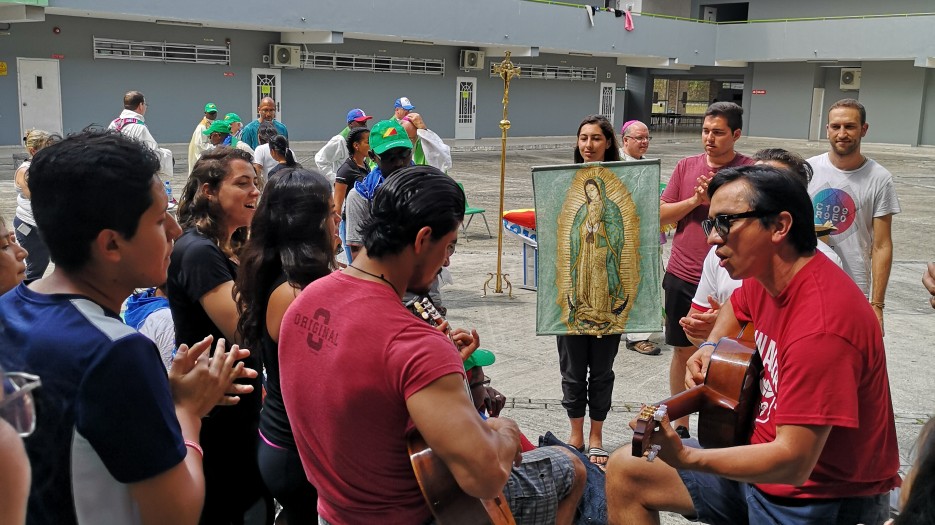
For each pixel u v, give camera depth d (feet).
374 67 91.81
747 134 128.26
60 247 5.37
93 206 5.27
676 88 197.06
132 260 5.52
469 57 98.07
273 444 8.77
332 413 6.53
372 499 6.72
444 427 6.12
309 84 87.35
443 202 6.50
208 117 41.06
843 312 7.48
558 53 108.88
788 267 7.85
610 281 14.46
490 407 9.55
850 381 7.41
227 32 80.79
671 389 15.75
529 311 24.76
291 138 86.94
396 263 6.60
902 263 34.14
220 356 6.19
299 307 6.88
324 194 8.64
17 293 5.46
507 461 6.46
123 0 68.44
